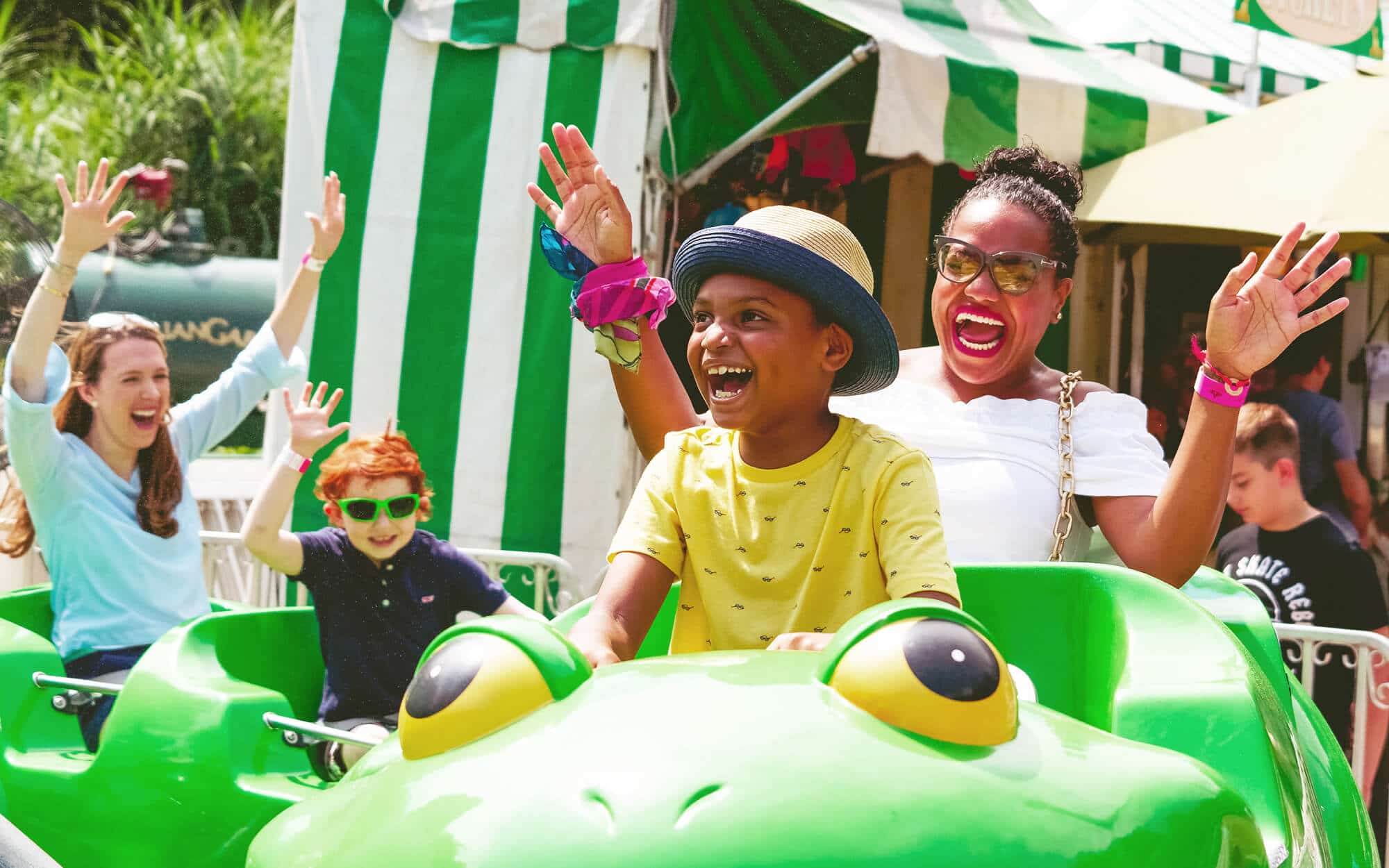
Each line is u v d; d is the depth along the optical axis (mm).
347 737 2447
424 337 5066
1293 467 3936
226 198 15281
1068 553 2428
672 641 1769
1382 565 5453
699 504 1736
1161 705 1487
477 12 4980
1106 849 1093
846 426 1722
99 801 2564
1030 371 2627
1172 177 5152
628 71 4789
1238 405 1996
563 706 1269
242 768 2496
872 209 6578
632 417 2352
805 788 1088
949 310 2541
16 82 15953
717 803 1074
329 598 3115
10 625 3008
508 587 4953
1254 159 5023
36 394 3314
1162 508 2107
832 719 1184
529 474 4977
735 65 4898
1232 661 1565
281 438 5156
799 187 5832
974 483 2354
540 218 4992
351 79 5117
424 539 3242
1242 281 1907
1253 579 3936
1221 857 1163
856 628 1253
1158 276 7059
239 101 15516
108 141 14930
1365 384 6973
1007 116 5039
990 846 1063
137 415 3377
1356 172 4656
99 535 3293
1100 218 5137
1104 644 1722
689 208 5621
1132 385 6918
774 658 1361
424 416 5059
